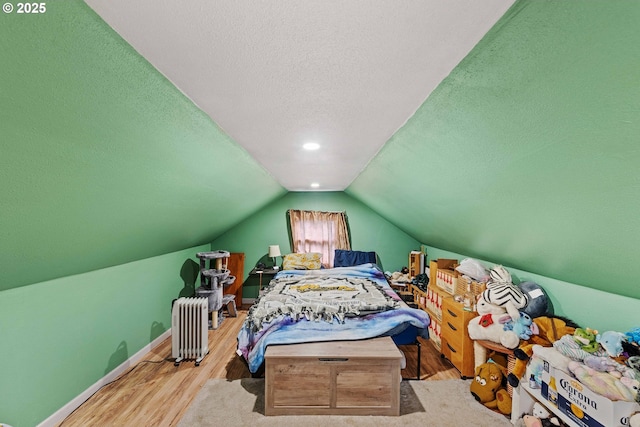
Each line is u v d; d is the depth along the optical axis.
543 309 2.20
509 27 0.82
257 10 0.79
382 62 1.06
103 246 2.13
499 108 1.13
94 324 2.36
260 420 2.01
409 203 3.18
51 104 0.95
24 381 1.81
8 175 1.08
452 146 1.60
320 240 5.06
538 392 1.78
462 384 2.47
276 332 2.40
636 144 0.87
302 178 3.67
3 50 0.74
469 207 2.15
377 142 2.09
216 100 1.37
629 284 1.58
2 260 1.48
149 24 0.83
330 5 0.77
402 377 2.57
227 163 2.35
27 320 1.84
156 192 2.01
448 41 0.93
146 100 1.21
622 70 0.73
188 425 1.95
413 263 4.67
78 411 2.10
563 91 0.89
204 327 2.87
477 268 2.77
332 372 2.08
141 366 2.78
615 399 1.36
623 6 0.62
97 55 0.90
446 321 2.91
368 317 2.61
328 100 1.38
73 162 1.25
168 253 3.55
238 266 4.91
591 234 1.44
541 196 1.45
